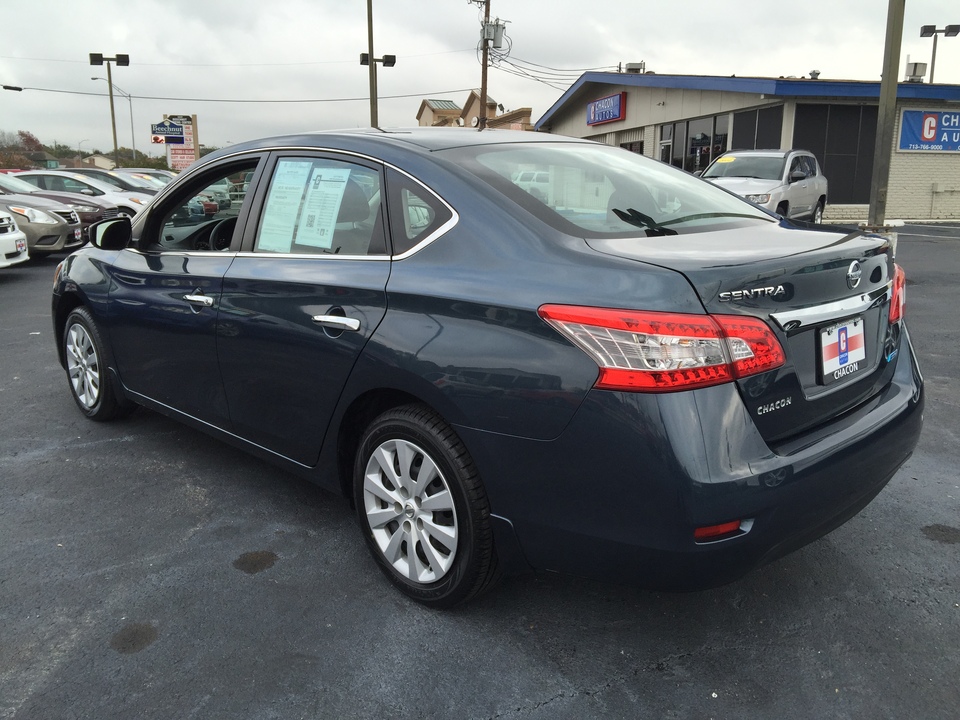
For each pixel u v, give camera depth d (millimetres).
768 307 2150
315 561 3047
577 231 2434
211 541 3201
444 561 2602
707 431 2035
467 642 2533
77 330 4500
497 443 2307
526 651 2490
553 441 2189
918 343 6477
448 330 2402
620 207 2719
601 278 2166
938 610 2701
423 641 2541
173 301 3531
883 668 2402
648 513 2086
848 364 2473
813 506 2221
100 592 2818
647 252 2275
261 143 3396
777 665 2422
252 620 2656
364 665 2424
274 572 2965
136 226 3994
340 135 3094
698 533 2055
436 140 2990
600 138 30484
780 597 2787
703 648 2506
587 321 2115
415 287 2520
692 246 2387
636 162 3334
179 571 2967
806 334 2295
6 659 2445
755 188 13547
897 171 22016
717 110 22797
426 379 2432
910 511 3426
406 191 2725
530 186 2678
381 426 2693
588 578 2340
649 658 2459
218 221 3664
